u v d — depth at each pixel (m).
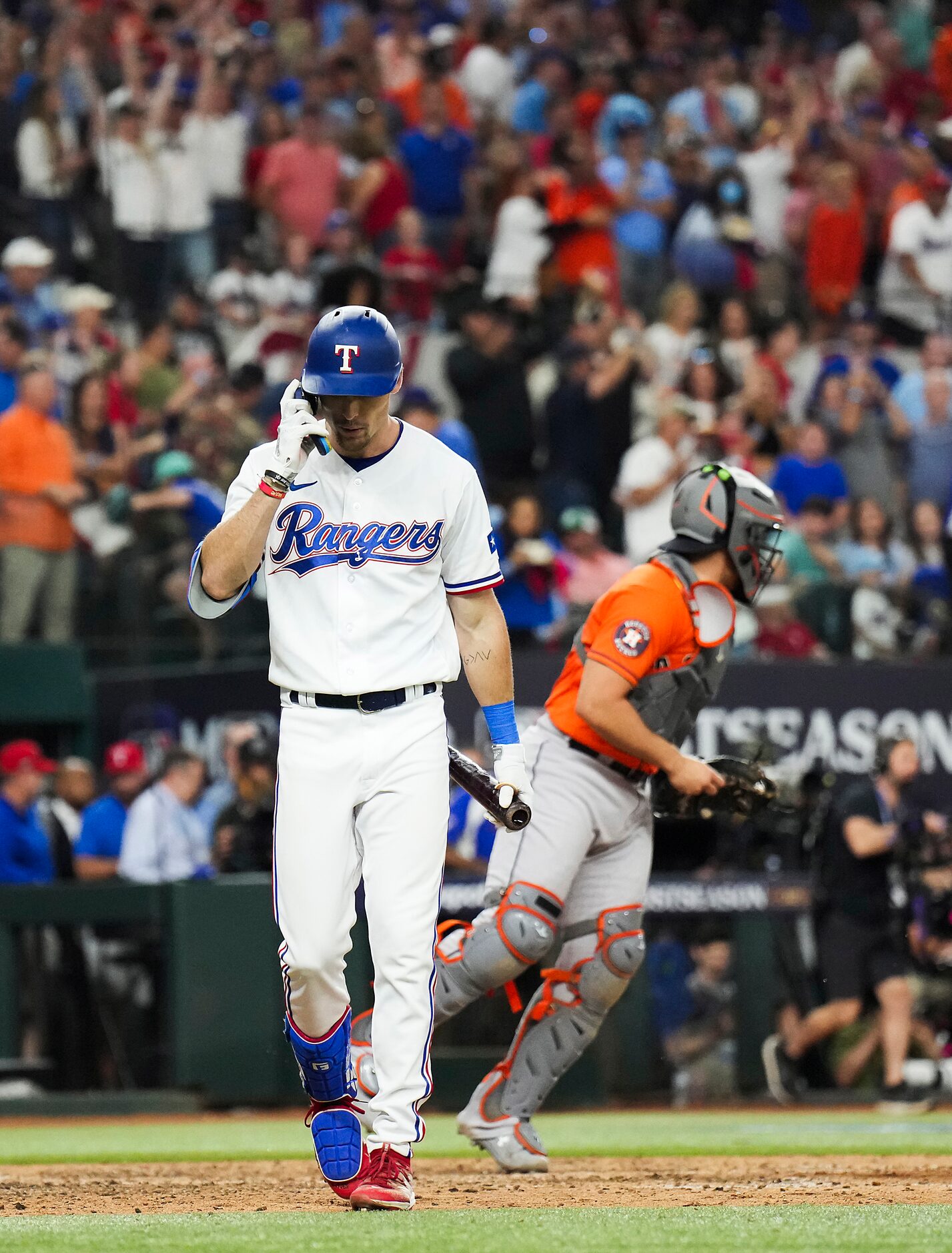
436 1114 33.38
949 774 38.12
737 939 35.47
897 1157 21.09
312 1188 16.75
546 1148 23.05
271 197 42.84
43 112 40.53
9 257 39.41
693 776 18.09
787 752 37.28
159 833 34.31
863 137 50.88
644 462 41.25
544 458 41.91
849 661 37.84
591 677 17.88
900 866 34.62
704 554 18.58
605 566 39.69
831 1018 33.34
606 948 18.38
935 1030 35.38
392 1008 13.41
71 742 37.97
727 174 46.50
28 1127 30.20
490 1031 34.00
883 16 59.53
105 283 40.50
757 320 45.66
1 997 32.62
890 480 43.53
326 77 45.56
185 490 38.78
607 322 43.34
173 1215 13.61
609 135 49.75
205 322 40.88
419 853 13.34
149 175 41.44
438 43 50.19
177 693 37.59
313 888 13.35
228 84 43.69
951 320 45.91
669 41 56.41
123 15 43.44
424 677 13.48
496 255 45.03
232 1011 32.94
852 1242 11.13
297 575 13.56
